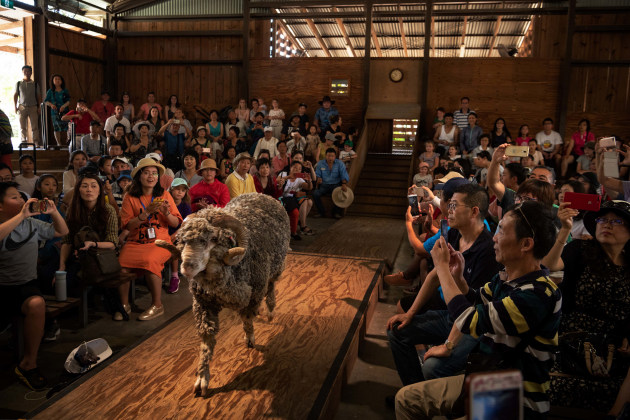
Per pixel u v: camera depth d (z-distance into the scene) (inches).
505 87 500.4
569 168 438.9
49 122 459.5
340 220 377.1
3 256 127.1
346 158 430.6
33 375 125.4
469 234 108.7
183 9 557.9
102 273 158.6
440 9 539.5
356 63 526.3
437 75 512.7
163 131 406.9
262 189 276.5
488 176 140.1
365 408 120.0
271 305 142.6
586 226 106.8
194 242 92.0
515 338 74.3
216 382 109.3
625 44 482.9
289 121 544.4
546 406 74.7
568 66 478.9
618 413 88.7
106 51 561.9
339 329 141.2
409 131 696.4
